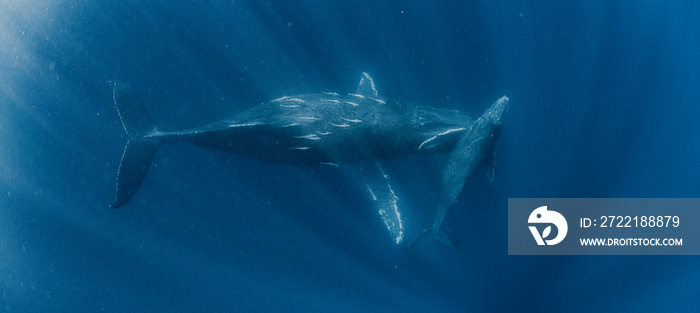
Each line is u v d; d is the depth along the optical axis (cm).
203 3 1563
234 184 1337
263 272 1290
